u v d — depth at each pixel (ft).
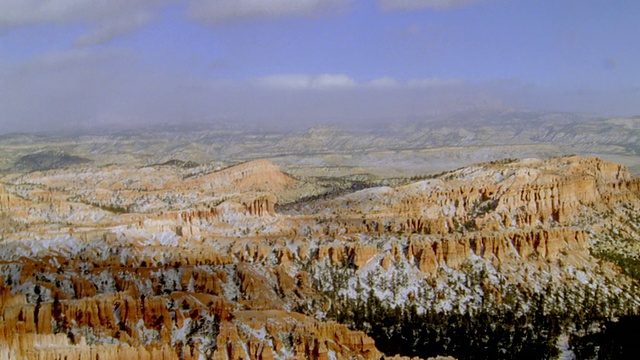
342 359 588.09
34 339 541.75
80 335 581.94
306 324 628.69
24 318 576.61
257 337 603.26
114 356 537.65
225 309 652.48
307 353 593.01
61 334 561.84
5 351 508.12
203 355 588.91
